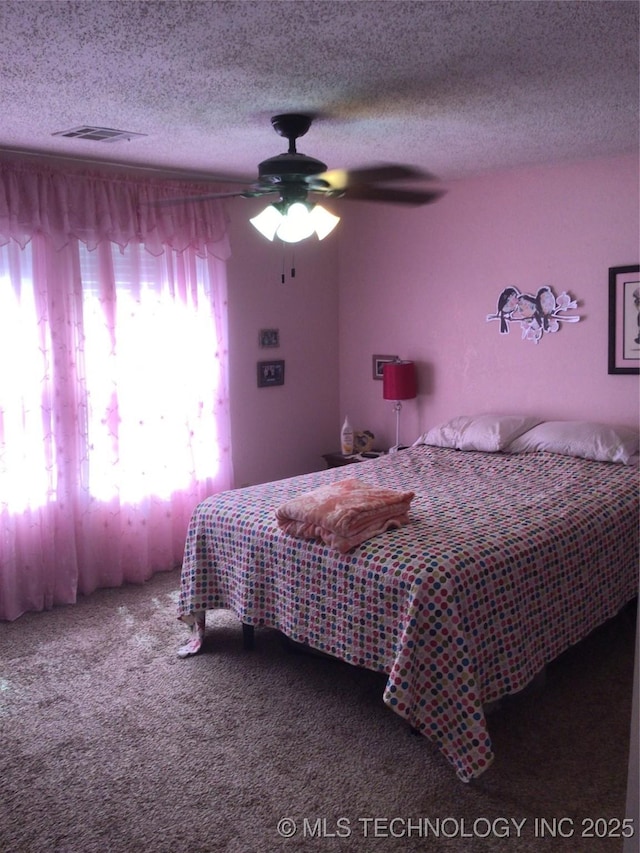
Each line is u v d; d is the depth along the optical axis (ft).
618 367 13.97
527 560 9.25
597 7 6.86
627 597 11.31
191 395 15.15
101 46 7.56
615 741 8.88
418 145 12.37
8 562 12.71
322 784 8.21
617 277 13.79
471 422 15.16
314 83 8.87
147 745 9.00
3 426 12.62
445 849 7.22
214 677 10.69
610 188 13.73
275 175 9.78
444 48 7.80
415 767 8.49
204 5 6.61
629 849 4.44
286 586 10.03
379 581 8.82
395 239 17.04
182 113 10.14
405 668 8.20
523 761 8.52
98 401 13.91
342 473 13.30
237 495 11.78
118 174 13.62
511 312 15.35
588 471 12.57
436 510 10.68
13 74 8.42
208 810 7.80
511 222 15.12
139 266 14.08
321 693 10.20
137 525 14.43
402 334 17.25
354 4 6.66
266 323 16.84
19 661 11.25
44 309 12.93
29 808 7.89
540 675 10.01
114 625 12.55
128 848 7.27
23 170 12.55
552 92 9.39
